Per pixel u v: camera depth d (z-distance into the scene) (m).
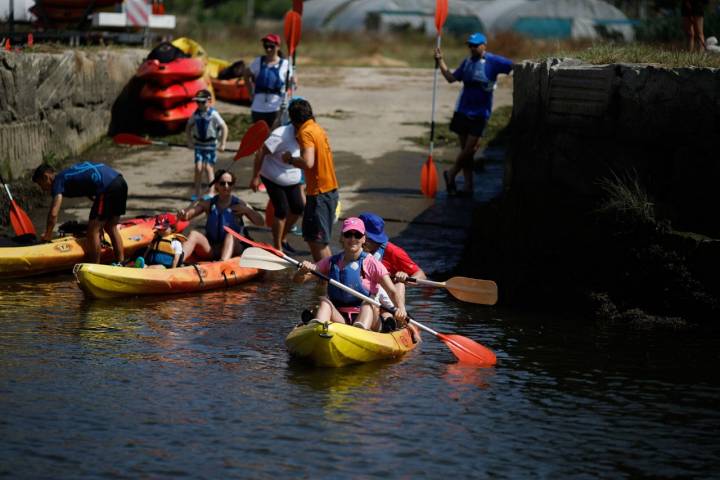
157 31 45.84
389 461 11.27
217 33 81.12
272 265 16.25
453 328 17.14
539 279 19.44
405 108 39.91
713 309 17.64
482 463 11.31
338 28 94.00
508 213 20.58
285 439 11.81
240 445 11.59
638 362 15.30
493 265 20.52
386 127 36.09
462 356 15.11
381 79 48.88
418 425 12.41
